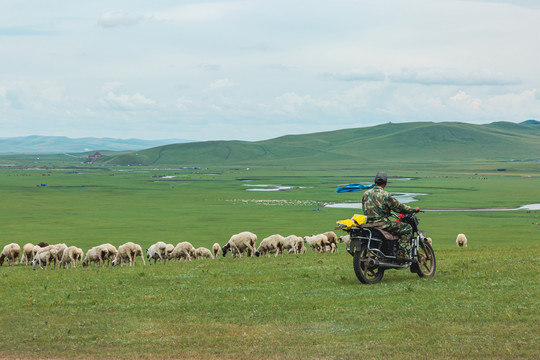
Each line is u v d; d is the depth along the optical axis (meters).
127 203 159.88
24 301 14.51
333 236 43.75
